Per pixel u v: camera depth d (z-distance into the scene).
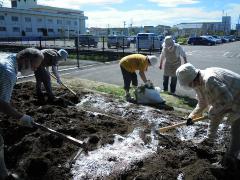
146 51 25.78
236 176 4.31
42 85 8.92
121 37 30.08
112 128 6.05
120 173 4.41
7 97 3.84
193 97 8.78
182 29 86.38
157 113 7.07
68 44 33.28
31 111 6.61
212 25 95.25
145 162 4.69
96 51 24.05
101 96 8.49
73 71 13.75
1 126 5.77
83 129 5.86
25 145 5.09
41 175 4.50
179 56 8.77
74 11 85.19
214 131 4.23
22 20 60.69
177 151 4.99
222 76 3.92
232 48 35.22
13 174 4.49
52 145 5.19
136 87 8.65
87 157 4.86
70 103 7.89
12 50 23.88
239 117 4.14
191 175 4.27
